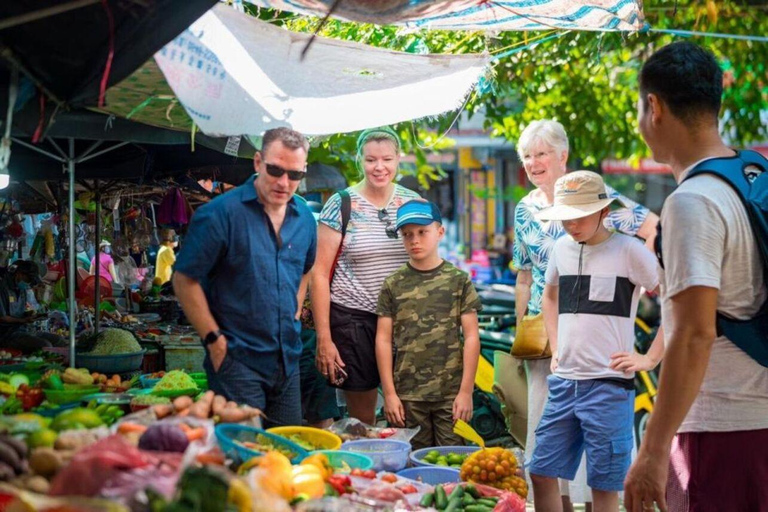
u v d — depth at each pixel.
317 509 3.07
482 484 4.40
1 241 6.48
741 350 3.15
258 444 3.60
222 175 6.89
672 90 3.19
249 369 4.19
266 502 2.86
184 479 2.68
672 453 3.35
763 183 3.12
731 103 11.27
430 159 21.72
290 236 4.32
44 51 3.42
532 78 9.88
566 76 11.08
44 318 6.54
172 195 6.95
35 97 3.55
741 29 10.25
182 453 3.06
